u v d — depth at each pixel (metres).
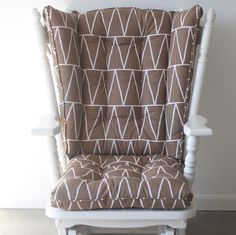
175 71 1.28
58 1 1.53
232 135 1.70
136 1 1.52
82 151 1.36
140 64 1.38
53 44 1.28
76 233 1.10
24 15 1.54
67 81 1.29
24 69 1.62
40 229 1.64
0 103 1.67
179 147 1.31
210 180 1.77
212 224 1.67
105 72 1.38
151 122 1.35
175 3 1.52
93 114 1.36
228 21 1.53
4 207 1.82
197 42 1.27
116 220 1.06
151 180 1.06
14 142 1.73
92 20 1.36
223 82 1.62
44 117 1.22
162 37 1.34
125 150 1.37
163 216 1.03
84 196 1.02
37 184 1.80
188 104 1.30
